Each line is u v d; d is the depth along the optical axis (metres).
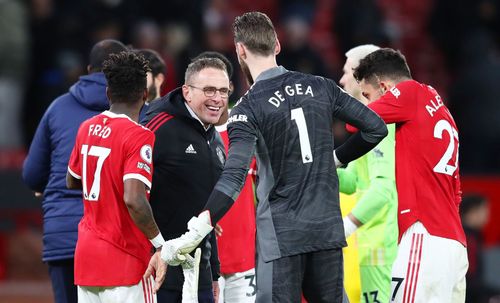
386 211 25.28
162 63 26.80
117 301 21.00
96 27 48.81
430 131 22.55
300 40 51.28
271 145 20.09
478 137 53.03
